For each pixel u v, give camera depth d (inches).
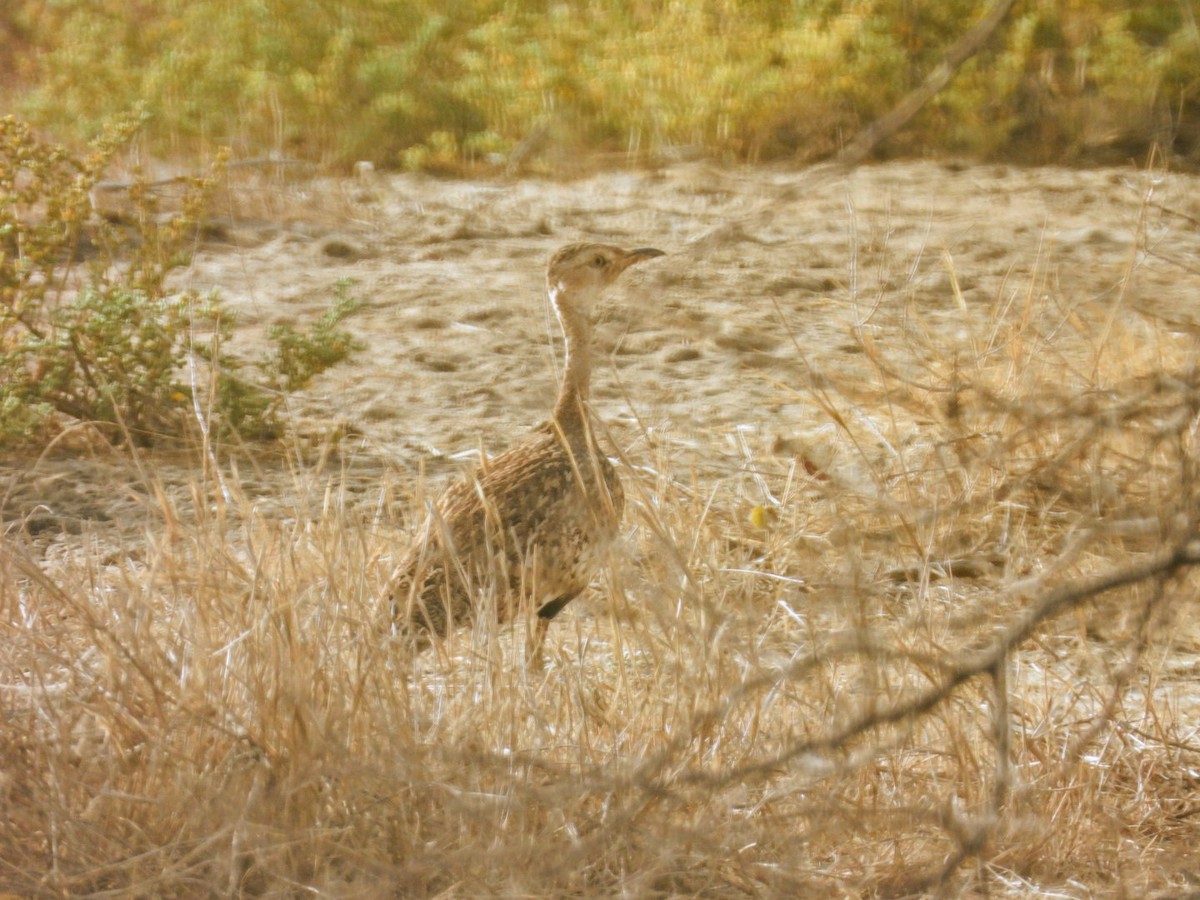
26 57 1288.1
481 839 310.0
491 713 342.3
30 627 367.6
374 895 293.1
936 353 565.0
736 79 1129.4
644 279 775.7
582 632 438.3
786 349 695.1
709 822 314.5
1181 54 1079.0
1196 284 717.9
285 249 916.6
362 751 327.3
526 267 882.8
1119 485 355.6
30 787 322.3
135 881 309.9
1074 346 597.6
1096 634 426.9
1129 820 350.0
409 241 939.3
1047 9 1138.0
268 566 394.9
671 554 385.4
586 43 1205.7
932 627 382.6
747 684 289.9
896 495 484.7
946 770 353.7
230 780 323.3
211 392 474.0
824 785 333.7
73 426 519.5
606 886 313.9
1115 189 994.7
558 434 432.8
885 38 1136.8
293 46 1195.9
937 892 282.0
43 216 786.8
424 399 673.0
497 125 1139.3
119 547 490.9
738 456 577.9
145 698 339.9
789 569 462.3
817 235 923.4
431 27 1197.7
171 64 1165.7
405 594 394.6
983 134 1103.6
